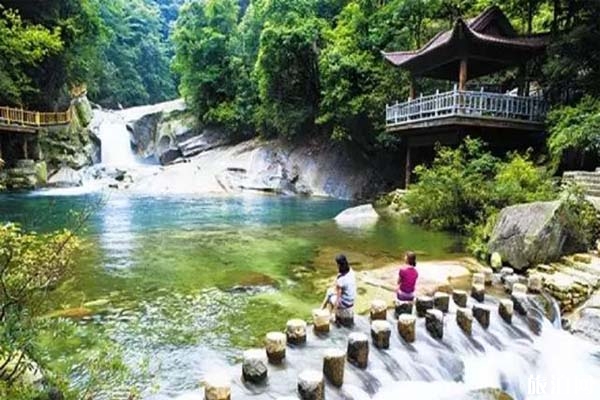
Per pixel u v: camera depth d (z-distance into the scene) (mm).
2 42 20531
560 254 9031
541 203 9391
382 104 21969
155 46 57531
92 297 7410
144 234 13266
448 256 10562
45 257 3477
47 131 28000
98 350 4684
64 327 3330
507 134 16656
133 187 26375
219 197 23641
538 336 6578
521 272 8883
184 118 35844
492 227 10500
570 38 15023
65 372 3582
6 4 23797
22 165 24422
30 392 2883
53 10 25859
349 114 23391
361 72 22984
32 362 3225
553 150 14055
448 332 6199
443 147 15773
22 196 21000
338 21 27422
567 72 15336
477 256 10328
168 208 19156
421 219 15117
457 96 15023
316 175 26641
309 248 11453
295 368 4992
